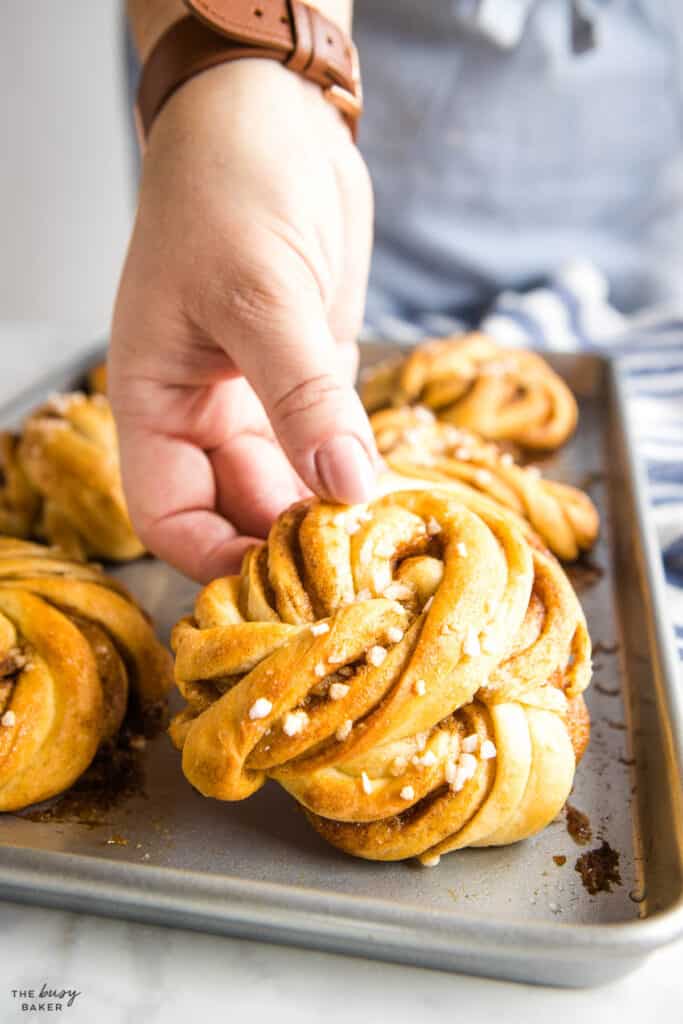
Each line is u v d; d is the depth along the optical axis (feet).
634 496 1.53
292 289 1.21
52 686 1.22
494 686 1.12
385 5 2.19
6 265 3.57
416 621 1.10
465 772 1.10
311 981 1.06
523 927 1.01
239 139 1.27
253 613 1.15
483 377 1.83
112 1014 1.04
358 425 1.17
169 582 1.56
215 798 1.14
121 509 1.58
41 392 1.85
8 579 1.30
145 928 1.10
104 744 1.27
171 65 1.33
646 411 1.90
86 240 3.51
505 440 1.78
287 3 1.34
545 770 1.12
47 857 1.07
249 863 1.14
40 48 3.17
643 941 1.00
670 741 1.15
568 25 2.18
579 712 1.19
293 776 1.10
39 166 3.38
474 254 2.39
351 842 1.12
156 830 1.18
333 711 1.08
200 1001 1.05
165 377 1.35
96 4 3.12
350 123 1.44
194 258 1.24
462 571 1.11
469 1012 1.04
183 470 1.38
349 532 1.16
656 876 1.09
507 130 2.27
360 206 1.41
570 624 1.14
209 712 1.11
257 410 1.45
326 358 1.19
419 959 1.04
